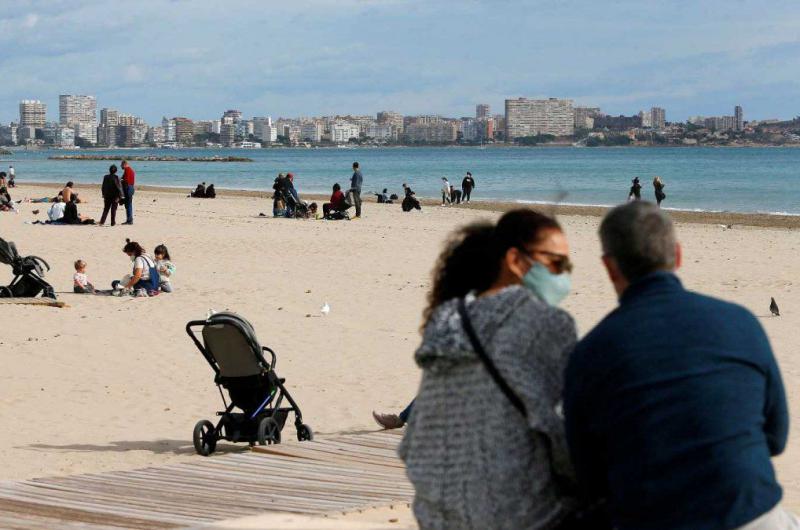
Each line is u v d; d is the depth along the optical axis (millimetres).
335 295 32812
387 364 23047
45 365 22984
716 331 5348
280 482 12789
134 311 29953
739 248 47562
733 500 5141
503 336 5621
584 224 63719
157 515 10938
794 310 29484
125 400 19984
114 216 57344
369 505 11289
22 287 31625
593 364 5406
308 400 19984
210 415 18922
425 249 45812
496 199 100188
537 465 5613
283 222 61312
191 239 49500
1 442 16828
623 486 5285
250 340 16188
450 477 5699
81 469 15062
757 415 5309
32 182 150625
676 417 5199
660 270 5594
